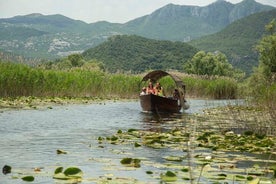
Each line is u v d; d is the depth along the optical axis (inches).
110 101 1355.8
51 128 640.4
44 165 374.6
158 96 973.2
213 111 1038.4
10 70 1142.3
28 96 1192.8
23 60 1330.0
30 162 388.5
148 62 4877.0
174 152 447.2
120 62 4744.1
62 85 1338.6
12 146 474.6
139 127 687.1
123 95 1558.8
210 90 1817.2
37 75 1225.4
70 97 1294.3
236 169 361.4
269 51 1524.4
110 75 1614.2
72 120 761.0
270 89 1007.6
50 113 860.6
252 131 605.9
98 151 450.0
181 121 791.7
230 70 4468.5
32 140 520.7
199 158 413.1
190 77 1926.7
